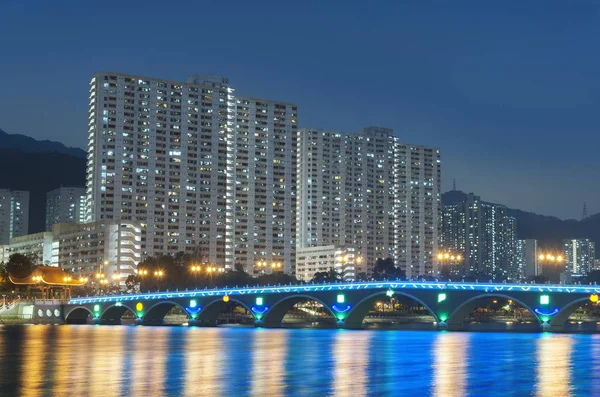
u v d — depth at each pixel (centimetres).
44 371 10625
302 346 15338
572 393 8694
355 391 8731
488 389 8944
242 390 8762
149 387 8975
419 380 9719
